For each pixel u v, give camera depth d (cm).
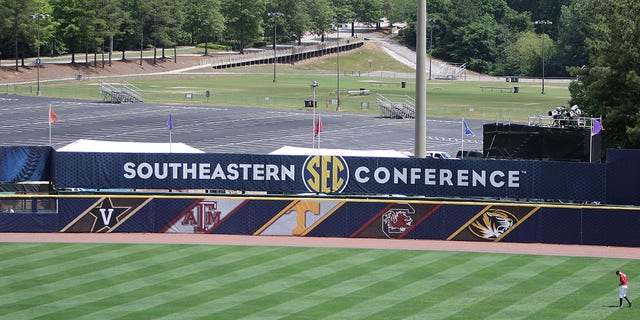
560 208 6838
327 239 6919
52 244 6600
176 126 15138
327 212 7006
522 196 7262
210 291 5297
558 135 8369
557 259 6281
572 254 6469
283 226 7031
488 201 7306
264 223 7031
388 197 7294
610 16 9931
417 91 7219
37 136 13638
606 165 7175
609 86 9575
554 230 6856
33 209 7031
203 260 6106
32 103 17900
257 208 7025
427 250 6538
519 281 5616
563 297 5241
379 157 7344
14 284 5428
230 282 5516
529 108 19188
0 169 7394
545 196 7244
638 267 6047
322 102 19475
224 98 19712
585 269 5966
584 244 6838
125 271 5772
